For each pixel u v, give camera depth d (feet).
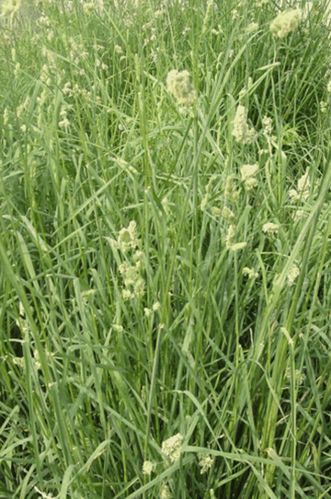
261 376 6.57
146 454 5.61
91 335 6.96
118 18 15.88
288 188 10.59
